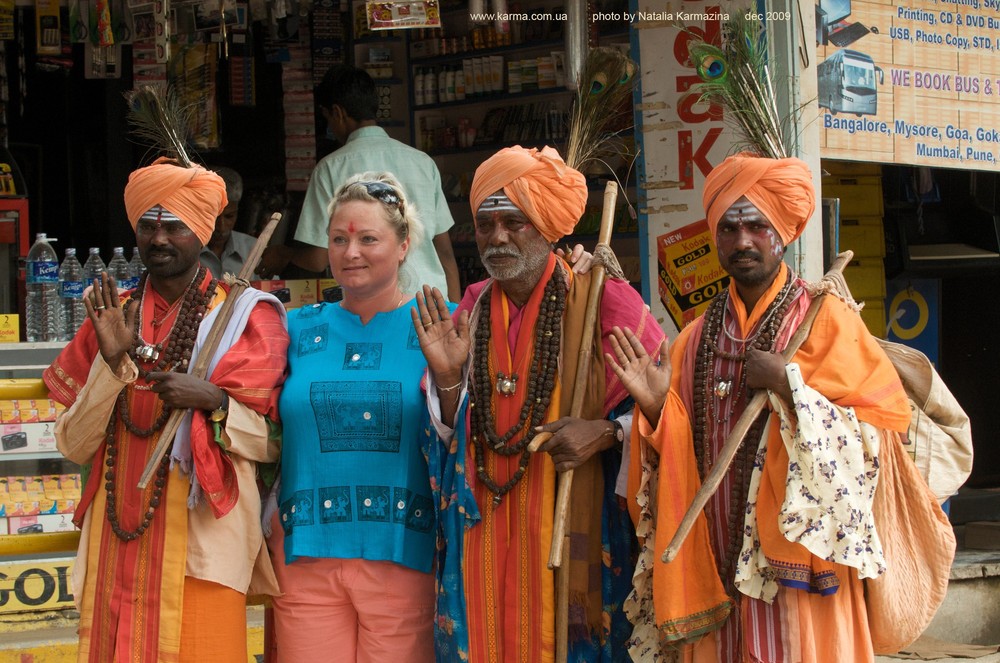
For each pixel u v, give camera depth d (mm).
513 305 3295
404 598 3342
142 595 3275
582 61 5109
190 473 3297
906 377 3270
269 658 3658
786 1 4484
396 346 3391
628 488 3098
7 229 5836
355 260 3322
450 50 7211
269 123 7426
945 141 5344
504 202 3135
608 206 3398
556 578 3137
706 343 3143
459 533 3242
